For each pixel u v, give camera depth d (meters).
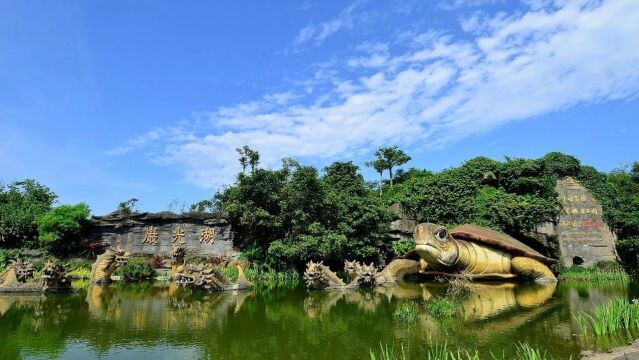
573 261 21.31
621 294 13.25
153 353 6.23
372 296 12.88
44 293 13.29
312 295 13.27
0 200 25.70
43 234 22.00
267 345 6.72
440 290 14.34
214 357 6.04
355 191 27.31
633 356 5.88
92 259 22.34
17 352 6.24
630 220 20.75
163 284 16.94
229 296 13.07
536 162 23.31
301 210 20.19
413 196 24.89
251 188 20.62
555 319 8.77
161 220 23.97
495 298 12.16
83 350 6.36
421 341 6.93
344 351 6.34
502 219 21.86
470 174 24.78
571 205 22.14
